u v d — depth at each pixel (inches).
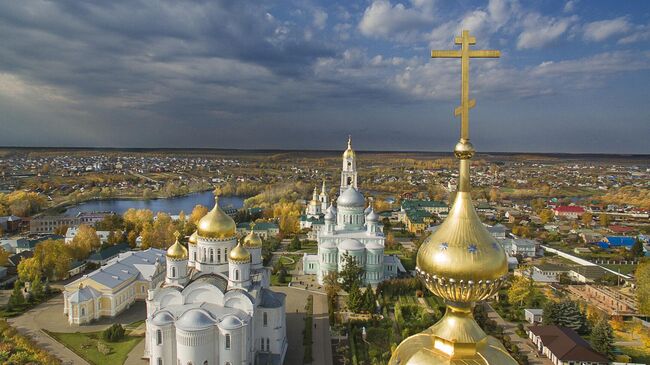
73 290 4298.7
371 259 5221.5
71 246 5905.5
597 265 6205.7
